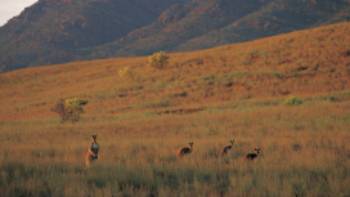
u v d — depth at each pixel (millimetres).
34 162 49969
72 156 57500
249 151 60031
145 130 107562
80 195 34719
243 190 35406
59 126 137375
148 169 44062
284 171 42188
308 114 114000
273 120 109125
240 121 112250
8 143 83562
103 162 49812
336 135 70625
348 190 34656
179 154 57188
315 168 42719
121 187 39438
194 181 38531
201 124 113312
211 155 59188
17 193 36344
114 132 105688
